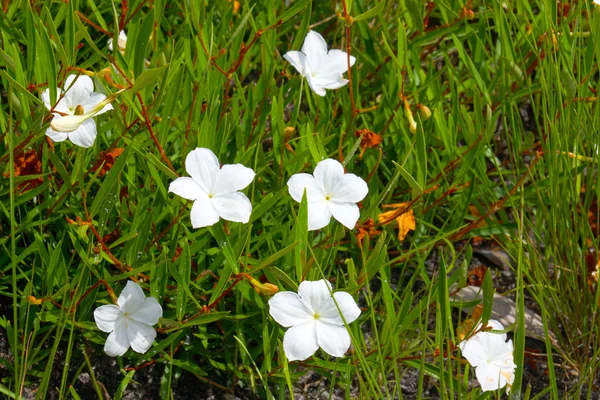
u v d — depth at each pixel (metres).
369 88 0.99
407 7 0.96
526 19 0.96
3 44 0.86
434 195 0.94
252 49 0.96
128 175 0.84
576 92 0.90
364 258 0.82
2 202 0.84
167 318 0.83
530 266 0.92
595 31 0.90
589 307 0.90
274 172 0.89
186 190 0.76
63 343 0.84
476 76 0.93
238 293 0.83
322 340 0.76
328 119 0.91
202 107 0.88
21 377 0.78
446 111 1.00
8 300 0.84
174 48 0.90
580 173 0.91
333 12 1.02
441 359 0.77
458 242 0.97
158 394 0.84
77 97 0.79
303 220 0.78
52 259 0.79
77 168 0.81
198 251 0.85
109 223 0.86
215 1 0.97
